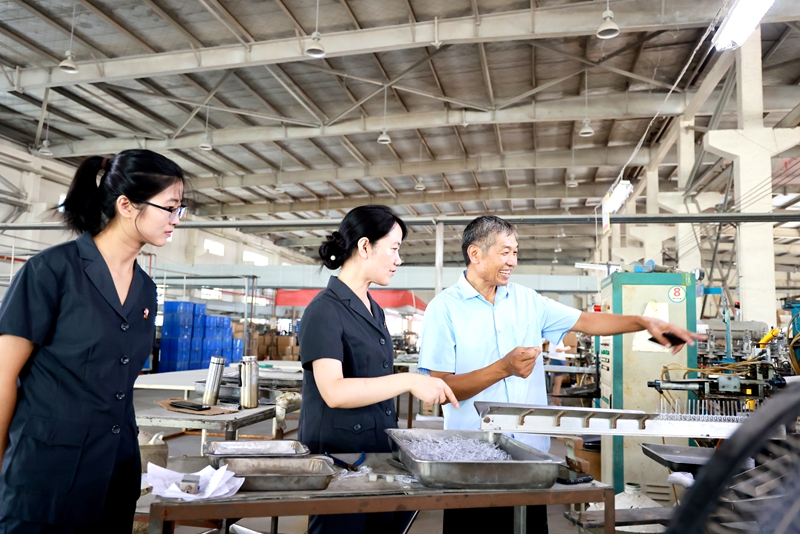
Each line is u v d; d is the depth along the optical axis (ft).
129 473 4.27
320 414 5.18
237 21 23.11
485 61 25.96
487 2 21.66
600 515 4.81
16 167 34.50
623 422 4.94
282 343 40.01
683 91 29.48
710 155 34.42
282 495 3.61
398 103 31.50
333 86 29.43
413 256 74.13
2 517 3.71
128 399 4.24
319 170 43.32
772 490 1.54
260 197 51.42
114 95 29.78
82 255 4.03
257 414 8.80
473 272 6.51
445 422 6.31
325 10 22.24
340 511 3.55
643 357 11.28
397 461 4.58
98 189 4.13
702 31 24.21
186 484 3.52
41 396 3.79
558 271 70.64
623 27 20.51
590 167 42.78
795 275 62.44
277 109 32.32
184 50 24.57
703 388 7.68
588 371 17.97
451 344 6.26
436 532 9.94
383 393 4.42
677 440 10.89
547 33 21.26
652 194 37.42
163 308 30.53
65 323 3.86
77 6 21.94
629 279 11.48
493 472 3.82
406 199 51.13
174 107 32.07
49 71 26.27
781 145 22.34
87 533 3.89
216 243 55.52
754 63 22.71
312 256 79.46
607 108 29.66
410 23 22.25
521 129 35.55
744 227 22.48
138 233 4.13
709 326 16.25
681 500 1.61
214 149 38.88
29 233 34.83
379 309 5.68
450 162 40.98
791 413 1.43
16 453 3.73
